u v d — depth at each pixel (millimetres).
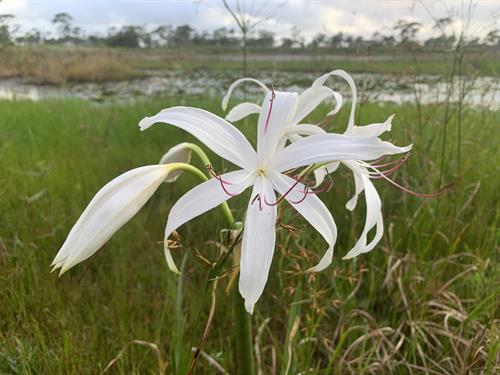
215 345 559
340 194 750
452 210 700
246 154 302
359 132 342
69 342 503
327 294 607
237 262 307
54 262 286
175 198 925
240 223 312
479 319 549
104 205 289
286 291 583
